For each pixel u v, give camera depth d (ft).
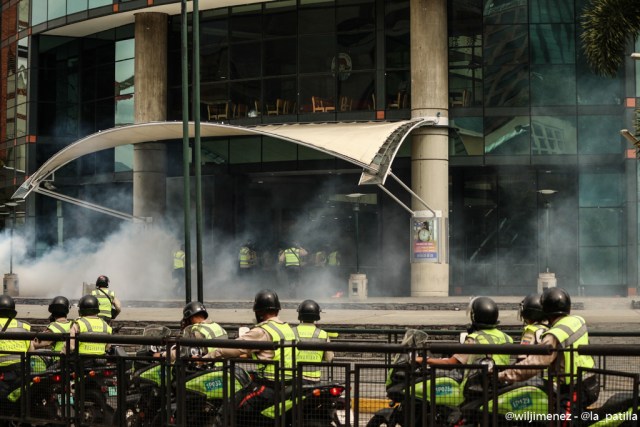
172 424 47.52
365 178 156.66
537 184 178.29
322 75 183.73
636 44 169.37
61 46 217.15
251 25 189.26
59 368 52.90
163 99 195.42
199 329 50.47
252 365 46.21
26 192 181.06
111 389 50.78
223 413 45.98
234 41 190.60
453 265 180.14
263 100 187.52
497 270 178.81
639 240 169.07
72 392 52.60
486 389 40.91
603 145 174.09
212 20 192.65
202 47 193.47
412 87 175.63
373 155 150.30
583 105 174.50
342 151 152.35
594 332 69.97
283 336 46.62
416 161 175.11
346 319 123.54
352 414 43.91
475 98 177.58
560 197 177.88
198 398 46.57
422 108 174.09
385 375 43.62
